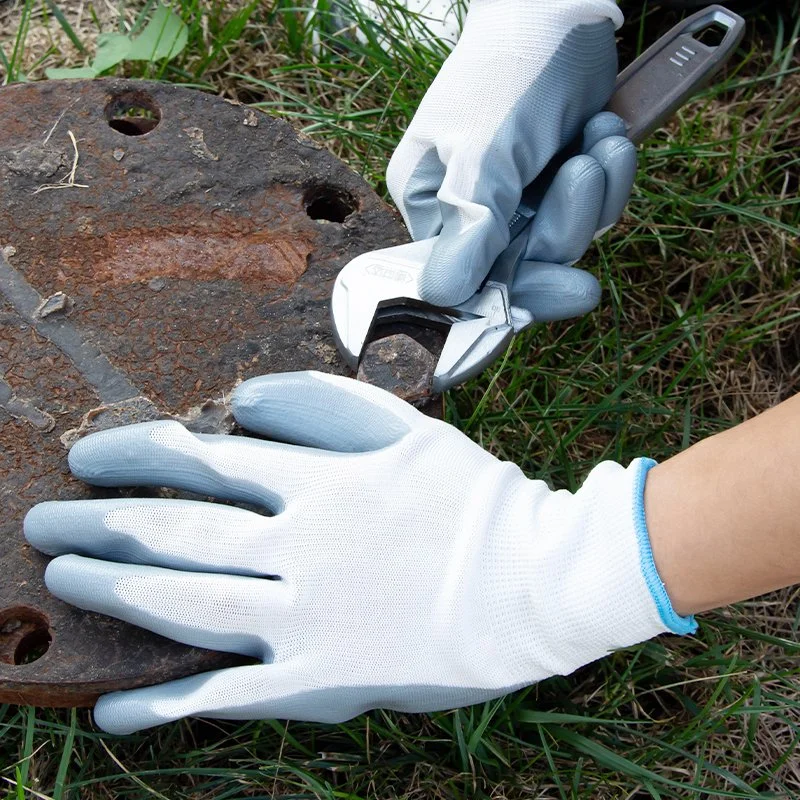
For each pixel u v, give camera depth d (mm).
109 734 1188
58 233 1197
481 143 1145
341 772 1252
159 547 1016
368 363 1125
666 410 1476
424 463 1063
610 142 1122
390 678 1029
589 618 962
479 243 1088
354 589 1020
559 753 1242
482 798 1205
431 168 1224
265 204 1252
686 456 951
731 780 1208
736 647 1377
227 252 1218
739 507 860
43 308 1155
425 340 1177
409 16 1708
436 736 1260
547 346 1561
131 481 1067
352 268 1145
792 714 1359
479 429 1474
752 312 1644
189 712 994
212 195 1243
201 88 1699
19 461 1091
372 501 1039
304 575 1015
